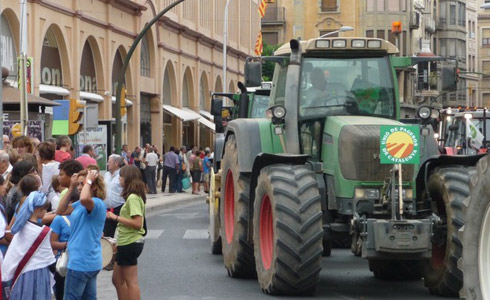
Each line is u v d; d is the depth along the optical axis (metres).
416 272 25.27
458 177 21.98
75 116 43.88
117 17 76.69
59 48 65.44
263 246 23.58
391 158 22.14
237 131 25.66
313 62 24.67
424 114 23.80
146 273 27.42
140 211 20.11
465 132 60.25
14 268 17.53
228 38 120.00
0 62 36.91
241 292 23.61
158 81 89.50
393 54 24.77
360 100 24.50
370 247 21.73
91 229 17.91
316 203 22.34
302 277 22.25
